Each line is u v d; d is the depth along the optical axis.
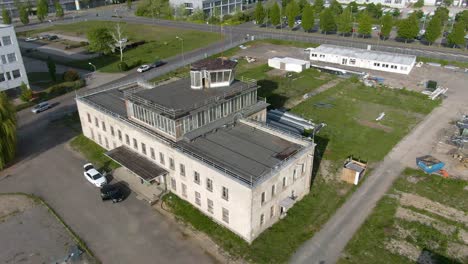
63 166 58.03
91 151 62.22
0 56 80.75
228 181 39.91
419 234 42.47
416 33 121.69
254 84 56.78
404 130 68.00
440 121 71.56
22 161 59.66
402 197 49.09
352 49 114.19
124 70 105.31
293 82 93.31
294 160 43.41
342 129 68.38
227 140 48.53
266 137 49.59
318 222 44.59
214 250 40.66
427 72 100.31
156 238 42.56
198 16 176.12
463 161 56.53
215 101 50.62
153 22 176.62
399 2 189.00
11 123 57.31
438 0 197.50
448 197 49.00
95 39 115.25
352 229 43.41
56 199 49.91
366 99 82.62
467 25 134.88
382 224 44.12
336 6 165.25
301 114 74.88
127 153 54.41
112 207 48.03
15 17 198.38
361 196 49.50
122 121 54.34
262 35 142.62
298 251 40.19
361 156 59.19
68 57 121.06
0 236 43.09
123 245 41.59
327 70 101.75
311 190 50.59
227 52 121.44
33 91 90.00
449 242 41.25
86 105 61.81
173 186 49.75
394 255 39.50
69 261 39.47
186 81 57.97
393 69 100.50
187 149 46.03
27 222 45.47
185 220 45.41
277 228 43.50
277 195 42.84
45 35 151.25
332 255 39.62
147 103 49.81
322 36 140.38
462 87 89.38
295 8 147.38
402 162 57.47
